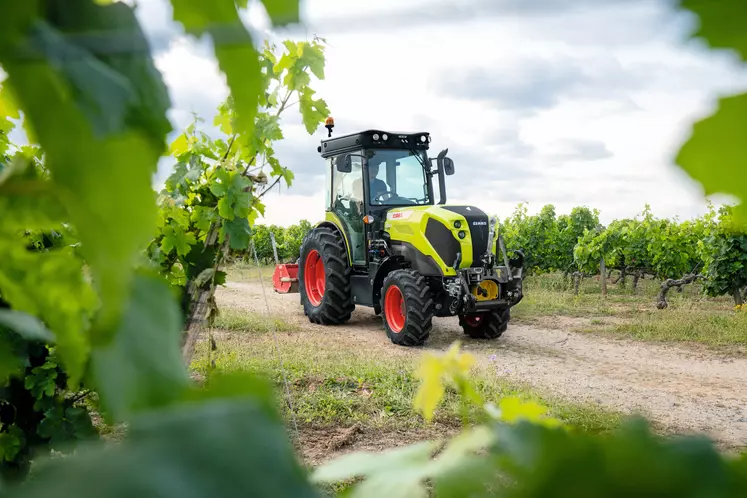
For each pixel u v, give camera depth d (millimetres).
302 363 6582
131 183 181
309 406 5148
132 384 226
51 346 2297
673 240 16281
